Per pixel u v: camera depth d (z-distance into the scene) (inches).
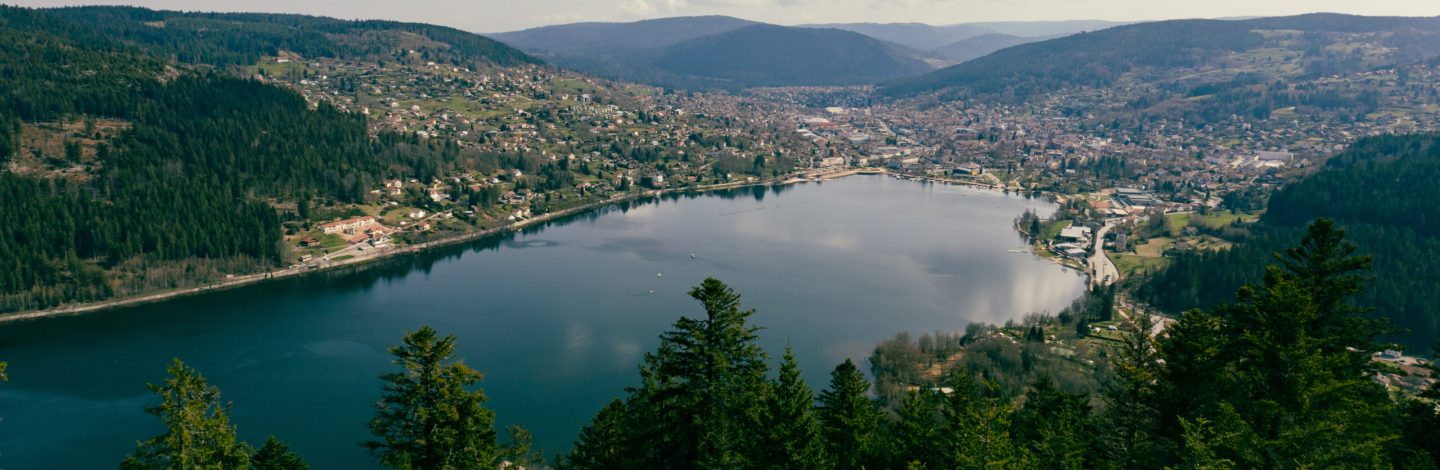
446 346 2847.0
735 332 2780.5
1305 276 3110.2
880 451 3043.8
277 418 7283.5
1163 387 3191.4
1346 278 3036.4
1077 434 3368.6
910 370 7869.1
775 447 2758.4
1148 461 2977.4
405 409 2874.0
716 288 2773.1
